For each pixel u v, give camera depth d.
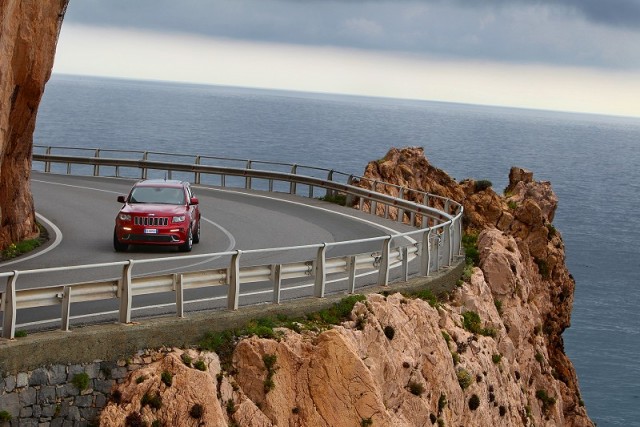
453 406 22.44
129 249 32.59
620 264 180.88
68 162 59.00
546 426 35.38
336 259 21.56
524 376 33.53
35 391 15.28
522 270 35.44
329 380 17.98
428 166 50.06
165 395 16.12
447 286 26.95
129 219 31.47
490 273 32.47
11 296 15.45
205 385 16.38
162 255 31.33
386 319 21.08
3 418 14.70
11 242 31.45
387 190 47.78
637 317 135.12
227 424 16.91
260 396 17.59
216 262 29.98
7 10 26.27
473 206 46.69
